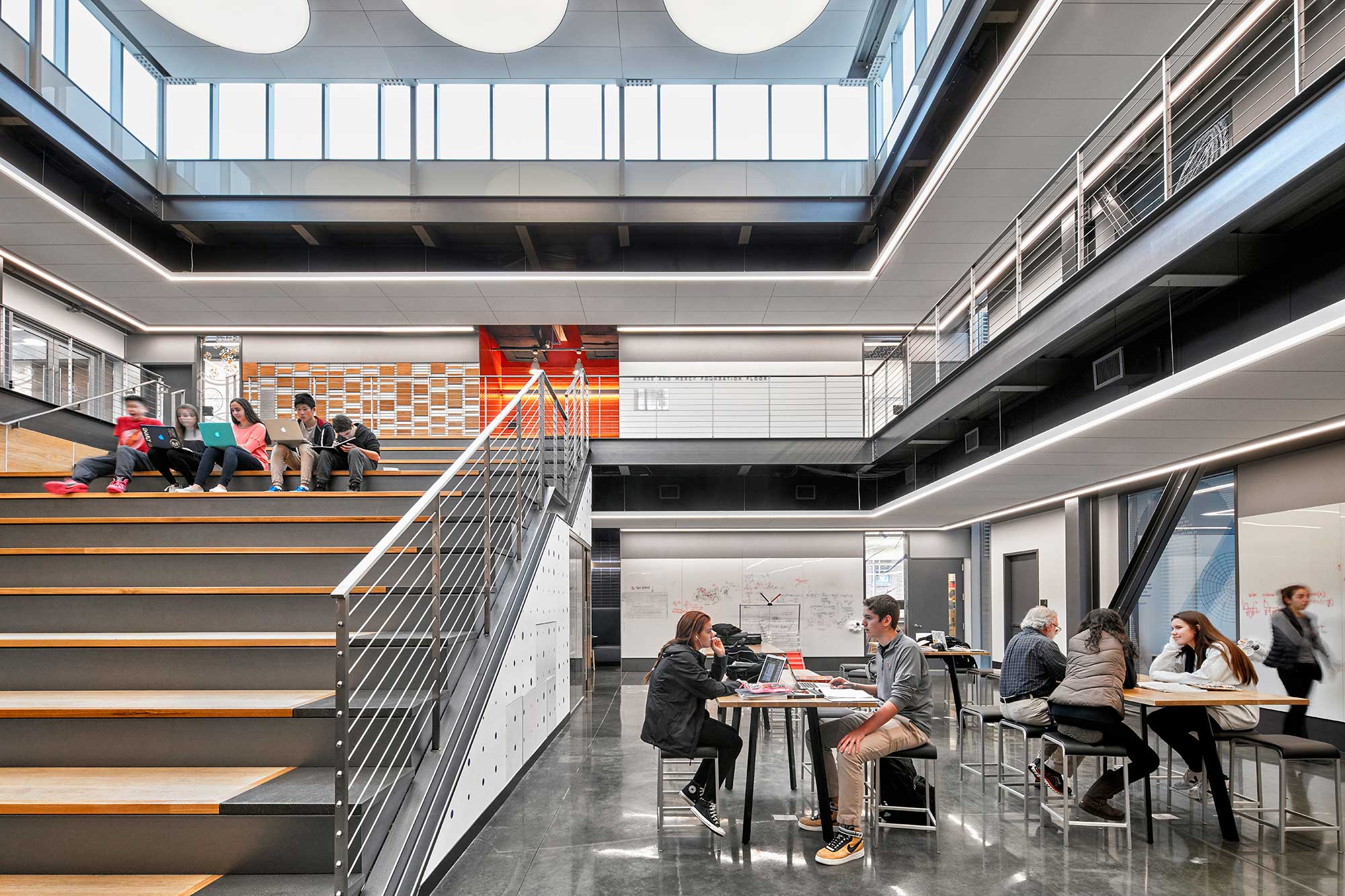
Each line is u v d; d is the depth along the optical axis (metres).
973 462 8.71
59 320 11.08
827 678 5.48
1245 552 7.26
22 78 7.42
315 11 8.70
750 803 4.03
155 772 2.76
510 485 5.47
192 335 12.73
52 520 4.20
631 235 10.65
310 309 11.66
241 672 3.24
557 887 3.34
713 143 10.20
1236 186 3.75
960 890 3.42
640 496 13.06
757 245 10.70
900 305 11.77
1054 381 6.97
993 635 12.92
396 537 2.74
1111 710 4.13
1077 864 3.75
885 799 4.46
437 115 10.20
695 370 13.42
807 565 14.31
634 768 5.57
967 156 7.64
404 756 3.09
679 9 7.22
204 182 9.71
